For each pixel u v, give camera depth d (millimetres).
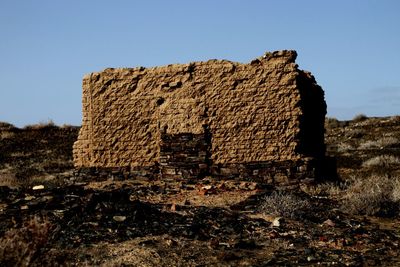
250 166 23578
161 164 24500
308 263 12117
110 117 25297
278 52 23766
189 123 24312
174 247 13078
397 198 18656
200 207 17703
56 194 17656
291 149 23344
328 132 52688
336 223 16078
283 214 16781
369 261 12281
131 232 14039
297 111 23359
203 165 24000
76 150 25781
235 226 15117
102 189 21781
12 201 17125
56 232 13375
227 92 24047
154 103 24875
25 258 9711
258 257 12586
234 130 23875
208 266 11812
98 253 12352
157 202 19078
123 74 25281
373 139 46312
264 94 23688
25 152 45844
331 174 25844
